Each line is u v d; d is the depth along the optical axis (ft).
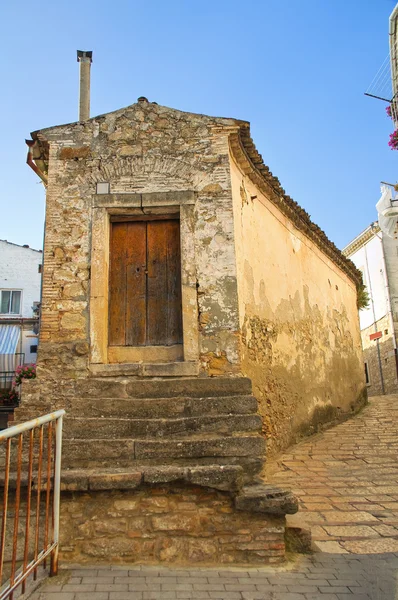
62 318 22.27
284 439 29.73
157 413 18.67
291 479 24.02
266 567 14.40
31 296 82.53
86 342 21.97
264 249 30.42
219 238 23.08
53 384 21.47
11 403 46.11
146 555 14.67
